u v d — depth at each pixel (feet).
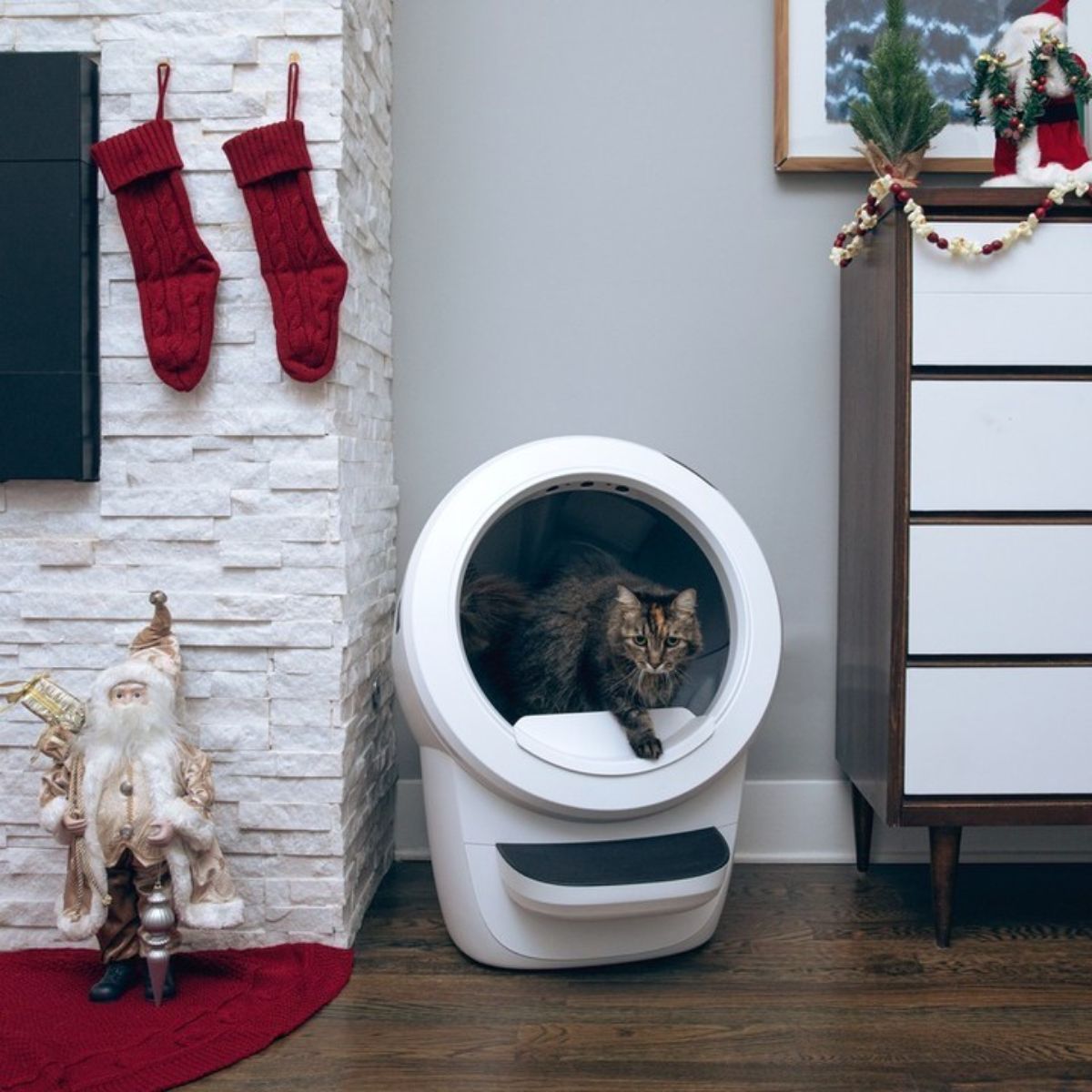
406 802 7.35
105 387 5.69
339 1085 4.54
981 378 5.82
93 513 5.74
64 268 5.48
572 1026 5.03
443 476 7.37
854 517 6.76
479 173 7.25
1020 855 7.29
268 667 5.74
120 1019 4.99
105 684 5.19
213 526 5.73
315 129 5.59
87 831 5.09
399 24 7.20
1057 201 5.66
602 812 5.41
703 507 5.85
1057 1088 4.50
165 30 5.59
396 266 7.29
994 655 5.91
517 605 6.30
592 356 7.33
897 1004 5.24
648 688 5.77
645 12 7.20
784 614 7.38
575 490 6.24
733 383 7.33
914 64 6.20
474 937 5.61
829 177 7.23
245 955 5.63
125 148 5.43
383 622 6.90
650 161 7.25
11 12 5.58
